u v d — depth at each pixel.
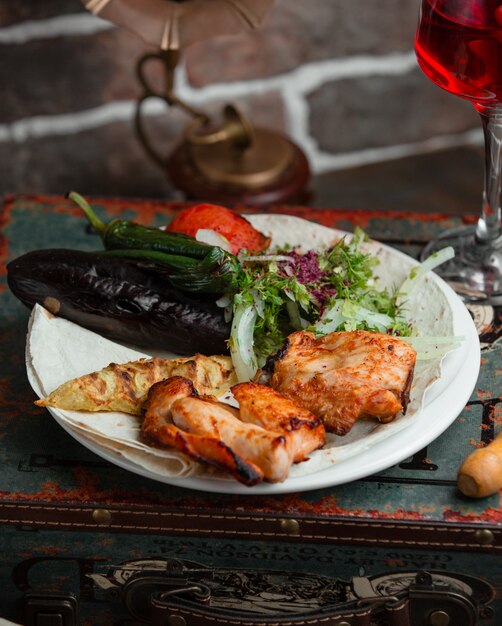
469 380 0.88
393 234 1.06
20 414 0.91
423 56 0.90
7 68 1.32
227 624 0.86
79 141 1.39
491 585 0.87
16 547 0.87
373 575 0.87
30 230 1.06
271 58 1.39
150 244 0.93
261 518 0.85
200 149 1.27
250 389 0.84
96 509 0.85
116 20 1.09
